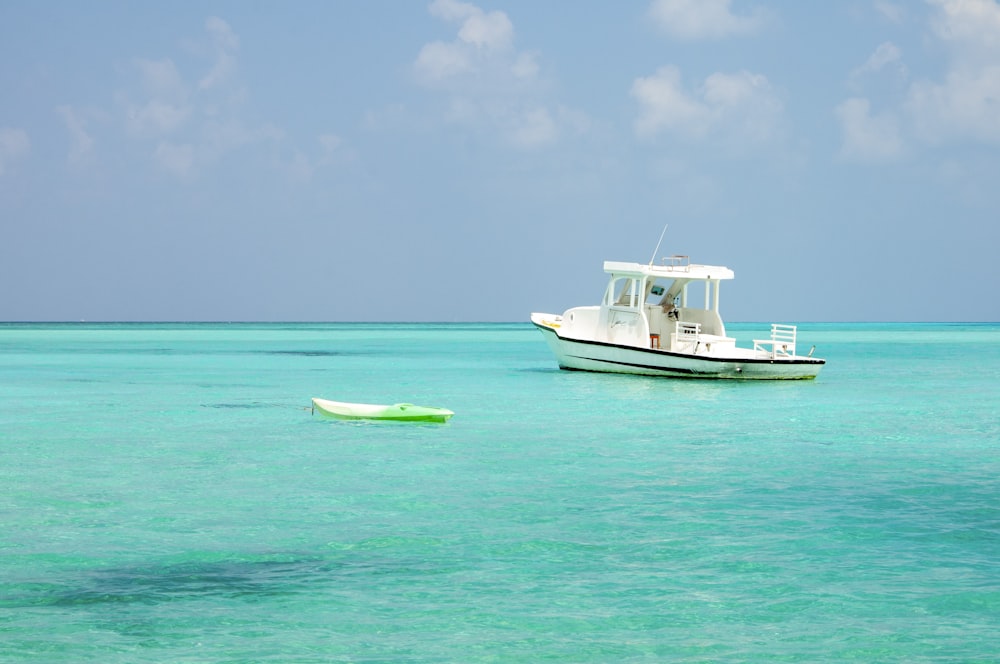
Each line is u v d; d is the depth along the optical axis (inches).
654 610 423.8
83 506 632.4
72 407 1268.5
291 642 384.8
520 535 552.1
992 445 903.1
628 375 1611.7
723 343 1555.1
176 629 398.3
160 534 556.4
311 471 765.3
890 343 4207.7
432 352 3107.8
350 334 5836.6
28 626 400.5
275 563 495.8
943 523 578.6
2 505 635.5
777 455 842.8
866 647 381.4
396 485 705.0
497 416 1142.3
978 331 7603.4
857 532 556.7
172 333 5994.1
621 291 1652.3
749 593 446.0
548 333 1771.7
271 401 1354.6
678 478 730.8
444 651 376.8
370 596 442.0
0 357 2706.7
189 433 1000.2
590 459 822.5
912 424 1063.6
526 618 413.4
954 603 431.2
